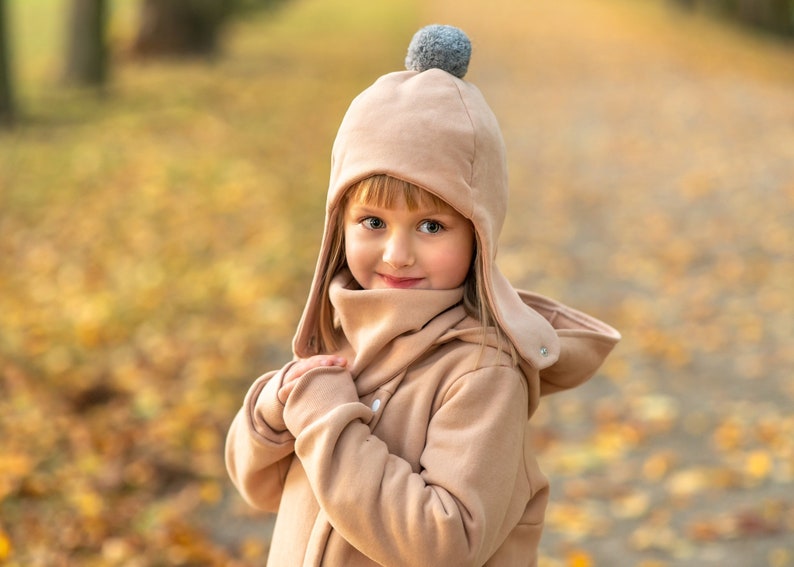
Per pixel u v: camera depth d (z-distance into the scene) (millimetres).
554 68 19578
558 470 4598
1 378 4926
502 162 1681
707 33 27422
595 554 3854
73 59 13594
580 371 1827
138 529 3771
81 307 6133
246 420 1711
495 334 1640
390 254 1624
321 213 8602
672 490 4363
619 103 15750
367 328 1680
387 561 1521
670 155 12070
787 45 28188
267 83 15312
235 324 6059
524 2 34625
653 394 5449
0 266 6875
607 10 32938
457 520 1504
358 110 1628
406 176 1556
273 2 27562
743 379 5672
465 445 1572
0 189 8492
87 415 4773
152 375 5230
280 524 1749
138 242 7441
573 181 10891
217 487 4207
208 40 17391
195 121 11883
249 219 8117
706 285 7418
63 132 10805
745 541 3896
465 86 1656
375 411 1646
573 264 7961
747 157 11727
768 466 4516
